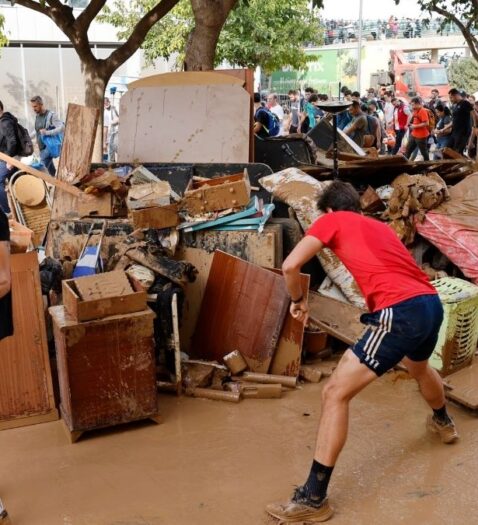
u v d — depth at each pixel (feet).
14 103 75.05
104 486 11.96
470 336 15.92
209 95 20.90
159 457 12.88
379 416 14.30
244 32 73.72
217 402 15.11
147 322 13.61
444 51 142.31
